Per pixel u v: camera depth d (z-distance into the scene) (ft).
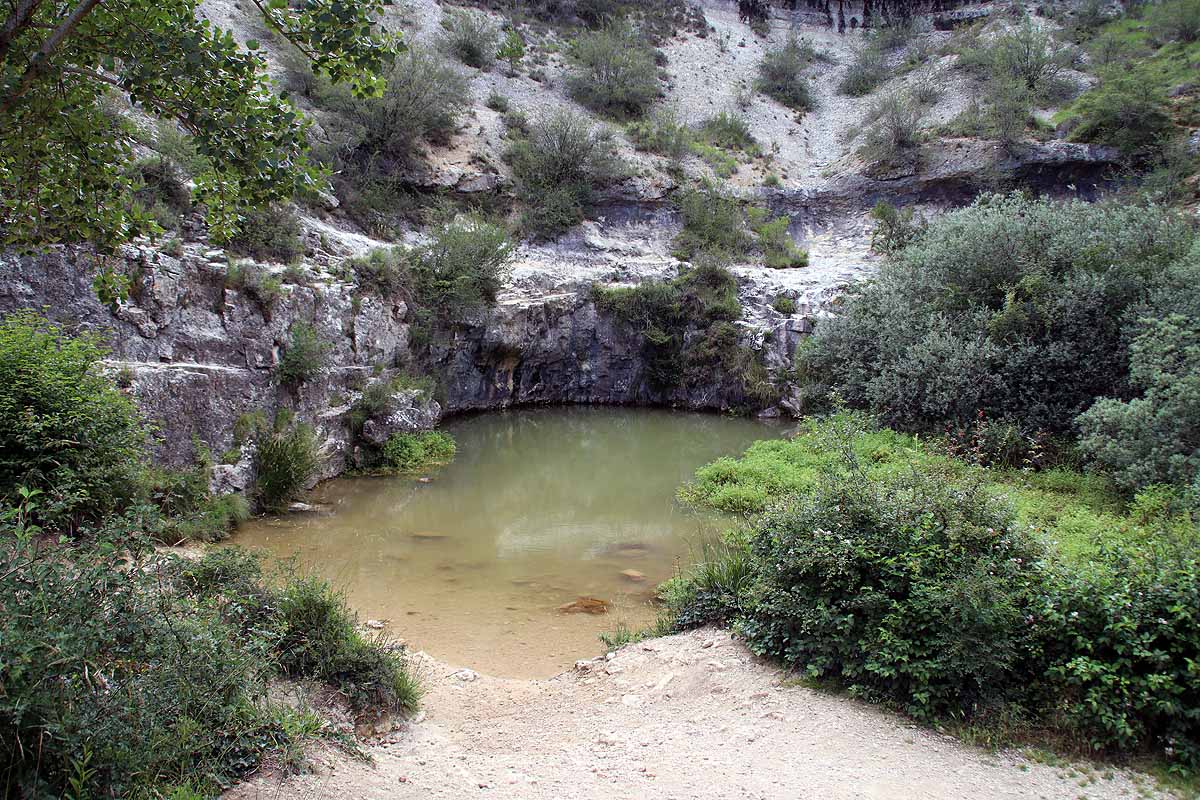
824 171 127.24
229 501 42.70
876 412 62.85
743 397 90.27
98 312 40.60
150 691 14.56
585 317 93.25
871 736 18.95
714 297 94.17
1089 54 133.80
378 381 63.31
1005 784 16.84
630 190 110.52
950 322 61.21
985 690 19.58
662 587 35.27
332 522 46.44
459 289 74.49
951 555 21.12
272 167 19.57
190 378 42.96
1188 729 17.79
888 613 21.04
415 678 24.79
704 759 18.37
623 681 24.29
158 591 16.40
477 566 39.47
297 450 48.32
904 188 117.70
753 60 163.73
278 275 53.31
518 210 104.63
